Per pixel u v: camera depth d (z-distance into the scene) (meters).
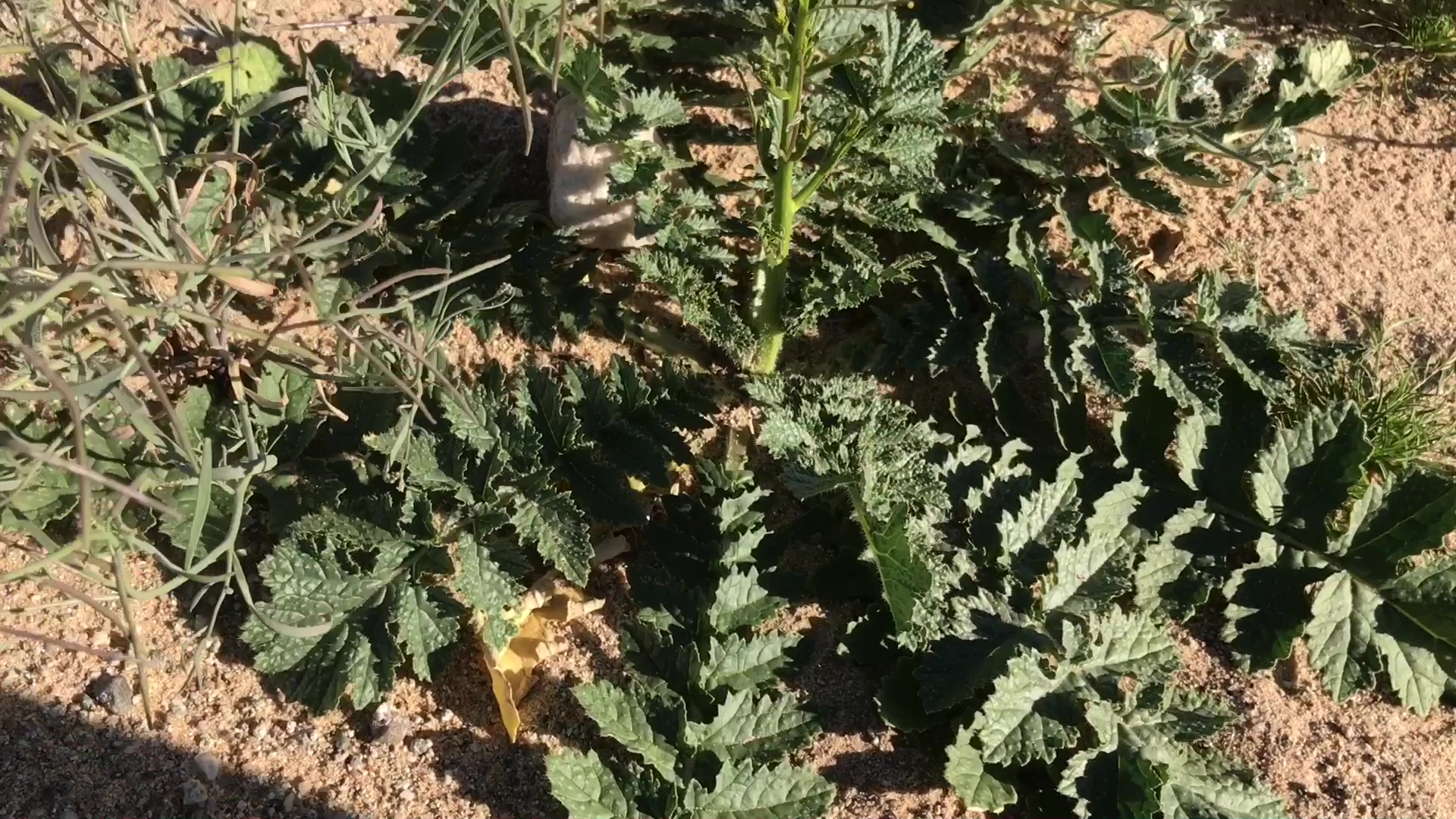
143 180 0.40
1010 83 0.60
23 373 0.41
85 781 0.41
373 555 0.46
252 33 0.53
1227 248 0.60
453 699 0.45
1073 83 0.63
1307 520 0.51
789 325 0.52
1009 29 0.64
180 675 0.44
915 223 0.53
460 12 0.49
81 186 0.44
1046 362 0.51
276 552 0.44
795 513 0.51
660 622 0.47
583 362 0.53
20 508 0.42
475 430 0.47
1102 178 0.58
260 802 0.42
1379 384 0.56
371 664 0.43
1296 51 0.64
